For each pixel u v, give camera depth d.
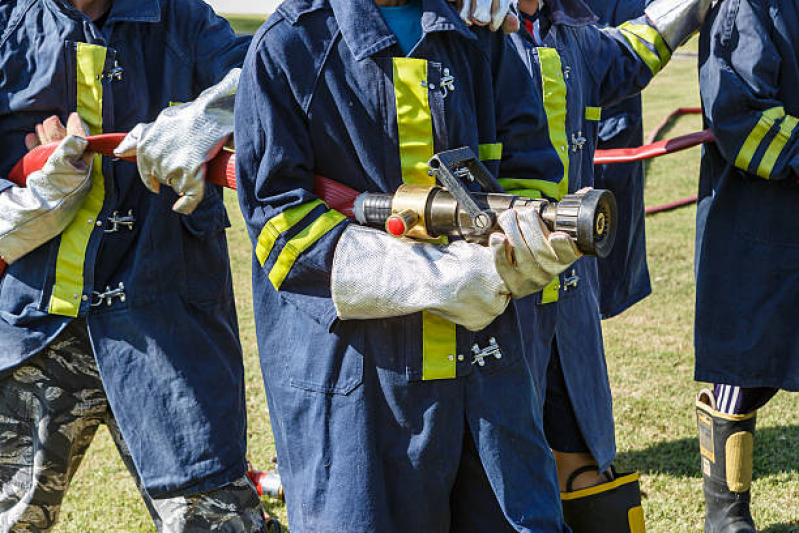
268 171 2.61
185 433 3.24
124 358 3.25
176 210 2.97
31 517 3.38
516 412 2.72
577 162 3.62
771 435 5.17
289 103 2.62
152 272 3.28
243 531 3.32
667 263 8.13
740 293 4.00
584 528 3.71
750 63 3.73
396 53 2.61
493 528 2.76
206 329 3.40
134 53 3.29
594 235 2.34
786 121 3.75
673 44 3.88
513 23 2.77
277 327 2.80
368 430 2.66
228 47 3.41
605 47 3.81
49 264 3.21
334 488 2.67
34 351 3.21
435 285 2.50
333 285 2.57
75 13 3.20
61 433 3.34
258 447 5.13
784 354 3.96
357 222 2.67
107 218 3.24
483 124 2.78
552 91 3.42
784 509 4.45
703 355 4.10
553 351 3.68
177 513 3.31
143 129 2.97
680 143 3.99
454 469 2.70
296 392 2.74
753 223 3.94
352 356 2.66
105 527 4.43
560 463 3.77
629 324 6.83
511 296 2.57
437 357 2.64
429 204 2.51
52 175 3.08
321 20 2.61
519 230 2.38
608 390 3.87
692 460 4.93
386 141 2.62
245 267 8.45
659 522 4.38
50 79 3.18
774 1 3.72
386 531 2.67
